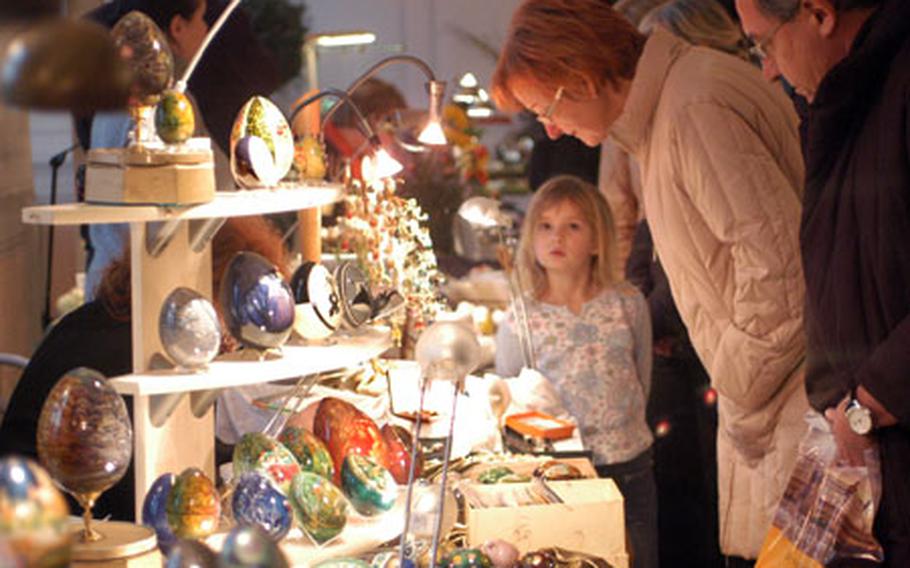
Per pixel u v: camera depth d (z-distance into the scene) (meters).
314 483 1.98
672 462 3.54
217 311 2.10
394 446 2.33
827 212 2.41
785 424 3.01
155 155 1.87
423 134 2.84
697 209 2.97
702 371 3.50
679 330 3.50
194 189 1.91
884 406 2.30
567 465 2.48
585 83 2.95
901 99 2.28
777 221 2.89
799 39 2.47
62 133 3.86
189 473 1.88
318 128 2.52
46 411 1.69
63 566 1.05
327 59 4.30
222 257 2.39
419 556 2.02
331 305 2.19
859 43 2.37
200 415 2.18
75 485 1.68
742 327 2.96
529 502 2.30
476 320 3.56
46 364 2.42
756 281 2.92
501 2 4.35
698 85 2.92
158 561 1.75
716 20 3.01
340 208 3.23
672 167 2.96
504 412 2.91
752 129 2.91
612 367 3.16
